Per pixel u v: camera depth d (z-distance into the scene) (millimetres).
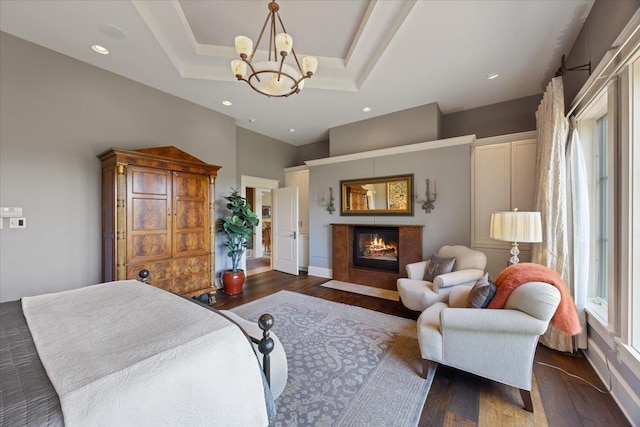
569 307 1650
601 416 1616
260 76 2021
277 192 5902
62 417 724
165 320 1295
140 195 2957
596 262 2393
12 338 1155
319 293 4121
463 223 3715
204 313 1380
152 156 3027
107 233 2922
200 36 2672
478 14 2211
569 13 2197
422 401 1741
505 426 1545
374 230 4582
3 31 2426
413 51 2723
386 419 1588
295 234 5469
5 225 2475
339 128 5074
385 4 2178
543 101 2754
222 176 4453
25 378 864
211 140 4262
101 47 2654
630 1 1604
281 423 1550
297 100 3916
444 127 4480
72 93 2850
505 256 3605
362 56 2932
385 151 4328
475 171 3848
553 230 2453
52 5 2092
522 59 2877
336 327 2857
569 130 2525
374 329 2811
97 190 3037
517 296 1719
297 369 2092
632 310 1626
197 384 954
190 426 907
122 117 3229
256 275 5398
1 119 2445
